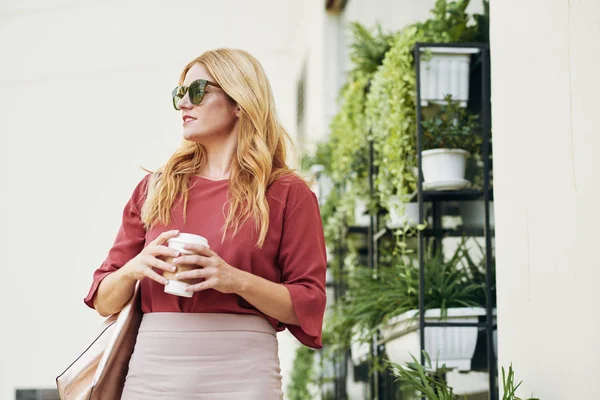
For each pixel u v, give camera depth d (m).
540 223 2.35
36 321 11.23
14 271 11.26
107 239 11.14
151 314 1.87
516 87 2.54
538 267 2.36
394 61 3.52
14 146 11.29
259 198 1.91
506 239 2.60
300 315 1.86
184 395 1.78
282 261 1.96
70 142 11.21
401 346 3.57
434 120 3.30
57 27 10.60
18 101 11.30
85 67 10.94
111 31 10.41
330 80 7.32
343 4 7.33
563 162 2.21
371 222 4.21
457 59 3.31
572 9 2.18
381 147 3.79
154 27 10.19
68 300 11.23
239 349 1.82
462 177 3.22
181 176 1.99
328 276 5.70
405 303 3.33
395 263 3.89
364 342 3.84
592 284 2.04
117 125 11.12
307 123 8.64
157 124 11.05
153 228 1.95
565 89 2.21
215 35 10.17
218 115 1.98
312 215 1.98
